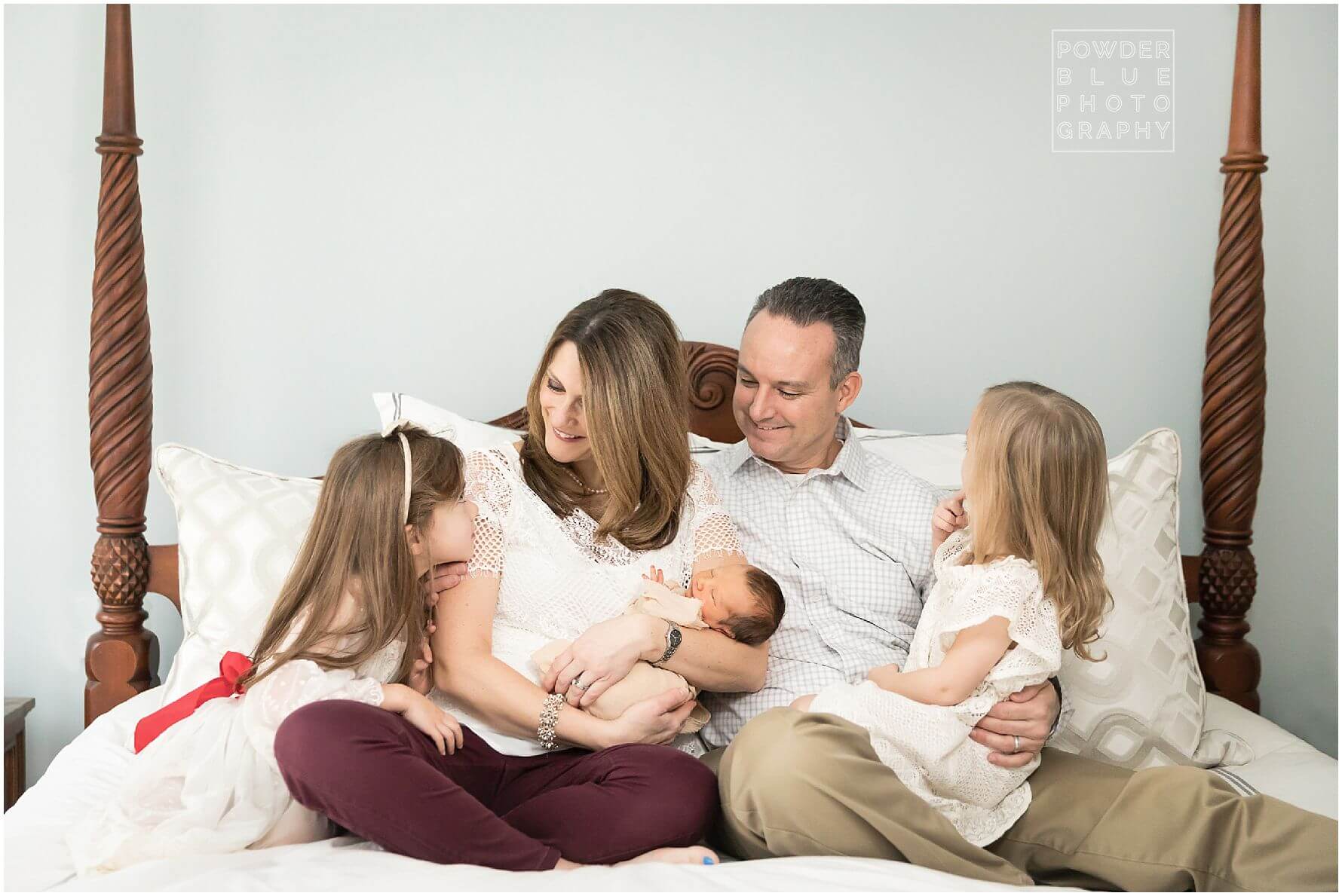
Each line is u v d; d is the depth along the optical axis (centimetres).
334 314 235
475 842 130
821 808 135
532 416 175
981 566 160
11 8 223
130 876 121
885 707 151
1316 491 253
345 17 233
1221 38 248
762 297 189
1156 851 140
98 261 204
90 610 231
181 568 186
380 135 235
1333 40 248
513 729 154
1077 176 249
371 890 113
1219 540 224
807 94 244
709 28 242
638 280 242
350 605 151
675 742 172
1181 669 183
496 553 163
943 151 247
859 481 195
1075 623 158
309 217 234
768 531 191
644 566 171
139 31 226
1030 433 158
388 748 132
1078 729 176
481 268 239
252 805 136
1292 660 254
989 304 249
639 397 166
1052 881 153
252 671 148
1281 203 250
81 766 161
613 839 137
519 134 239
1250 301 221
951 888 117
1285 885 130
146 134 228
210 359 232
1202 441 227
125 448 205
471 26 237
